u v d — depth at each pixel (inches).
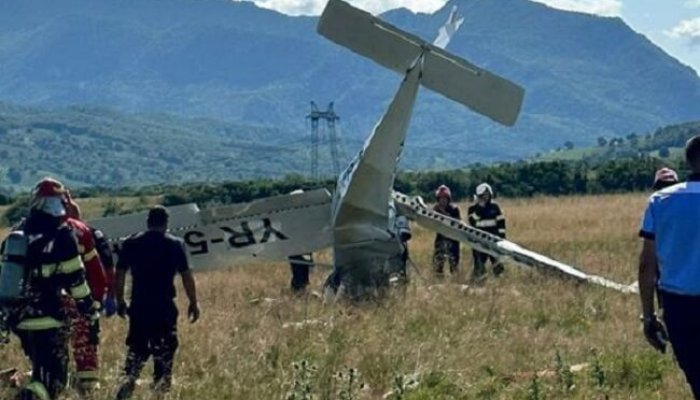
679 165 3307.1
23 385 527.8
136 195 4488.2
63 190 518.9
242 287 1055.6
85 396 500.1
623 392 500.1
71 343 525.7
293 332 674.2
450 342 650.2
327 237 1006.4
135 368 543.2
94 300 524.7
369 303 840.9
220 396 501.4
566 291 897.5
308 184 3206.2
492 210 1137.4
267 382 522.0
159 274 545.0
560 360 536.4
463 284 983.6
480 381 531.8
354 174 941.2
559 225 1833.2
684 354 399.2
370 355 580.4
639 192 3174.2
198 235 1021.8
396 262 959.0
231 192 3230.8
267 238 1016.2
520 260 1051.9
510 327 716.7
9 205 3533.5
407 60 928.3
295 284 1033.5
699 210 395.5
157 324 540.1
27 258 501.0
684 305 395.9
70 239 505.4
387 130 931.3
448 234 1080.2
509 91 914.7
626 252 1341.0
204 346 617.6
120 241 991.0
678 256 397.4
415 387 517.3
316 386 502.6
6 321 502.0
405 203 1088.8
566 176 3272.6
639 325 715.4
